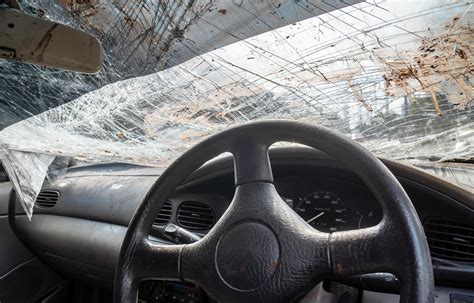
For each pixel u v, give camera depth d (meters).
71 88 1.73
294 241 0.73
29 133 1.99
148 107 1.81
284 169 1.19
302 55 1.37
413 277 0.63
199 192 1.37
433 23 1.19
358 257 0.68
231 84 1.57
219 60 1.46
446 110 1.34
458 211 0.99
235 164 0.84
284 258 0.73
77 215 1.76
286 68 1.44
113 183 1.74
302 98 1.51
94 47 0.96
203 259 0.79
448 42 1.22
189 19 1.29
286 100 1.54
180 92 1.68
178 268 0.81
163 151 1.87
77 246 1.72
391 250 0.66
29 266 2.04
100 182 1.79
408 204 0.67
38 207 1.91
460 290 0.93
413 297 0.62
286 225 0.75
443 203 1.00
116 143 2.00
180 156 0.88
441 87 1.31
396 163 1.05
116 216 1.62
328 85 1.45
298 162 1.15
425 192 1.02
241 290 0.73
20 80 1.70
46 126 1.97
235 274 0.74
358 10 1.20
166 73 1.58
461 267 0.94
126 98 1.78
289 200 1.12
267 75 1.48
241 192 0.81
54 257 1.91
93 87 1.71
